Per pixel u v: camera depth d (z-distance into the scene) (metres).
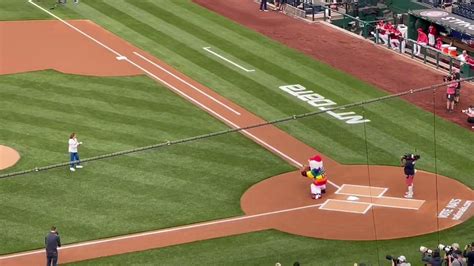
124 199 108.00
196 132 123.56
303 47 152.00
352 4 161.50
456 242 100.25
